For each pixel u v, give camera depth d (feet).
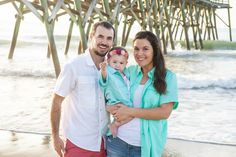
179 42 106.22
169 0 73.36
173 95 8.47
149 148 8.50
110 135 8.97
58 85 9.01
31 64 49.60
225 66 54.29
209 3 92.32
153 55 8.57
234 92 32.58
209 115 23.30
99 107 9.01
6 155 14.38
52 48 33.81
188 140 16.70
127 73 9.00
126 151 8.70
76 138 9.08
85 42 37.76
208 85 35.58
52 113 9.18
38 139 16.53
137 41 8.59
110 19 42.78
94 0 38.75
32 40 125.49
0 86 32.37
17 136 16.99
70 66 8.96
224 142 17.21
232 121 21.65
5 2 33.76
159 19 64.08
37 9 33.30
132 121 8.65
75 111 9.11
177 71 47.11
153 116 8.41
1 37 135.74
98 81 8.98
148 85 8.53
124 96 8.66
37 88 31.81
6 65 46.80
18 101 26.21
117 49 8.81
